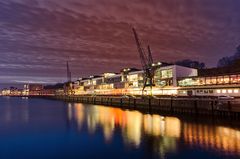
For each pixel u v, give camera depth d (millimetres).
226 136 44594
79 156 37406
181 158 34219
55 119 82000
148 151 38094
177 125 58156
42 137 51656
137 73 124750
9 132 58156
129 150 39094
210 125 55281
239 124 54562
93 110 110188
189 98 76438
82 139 48250
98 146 42312
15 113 105750
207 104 64938
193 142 41750
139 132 52531
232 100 58188
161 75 106438
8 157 38000
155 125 60094
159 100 87375
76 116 88188
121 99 119812
